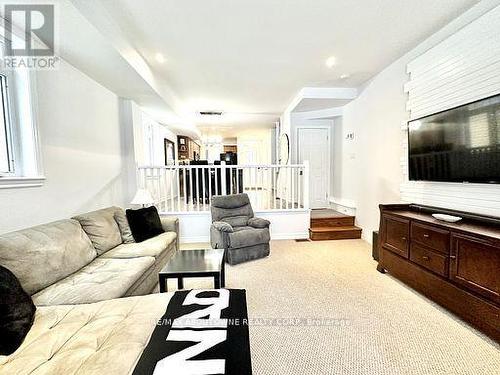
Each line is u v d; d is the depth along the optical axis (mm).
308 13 2373
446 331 1832
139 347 1121
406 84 3146
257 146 11398
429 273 2217
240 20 2480
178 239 3656
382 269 2896
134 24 2533
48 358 1067
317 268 3047
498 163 1971
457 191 2500
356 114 4566
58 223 2127
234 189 5297
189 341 1141
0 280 1237
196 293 1593
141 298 1551
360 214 4441
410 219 2441
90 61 2750
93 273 1968
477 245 1785
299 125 5695
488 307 1718
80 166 3014
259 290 2486
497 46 2082
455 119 2334
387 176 3602
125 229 2922
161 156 6605
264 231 3439
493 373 1456
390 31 2701
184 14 2373
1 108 2100
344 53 3207
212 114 6715
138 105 4527
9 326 1134
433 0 2205
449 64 2527
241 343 1135
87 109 3176
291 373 1461
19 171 2232
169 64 3500
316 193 5797
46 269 1736
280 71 3785
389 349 1652
